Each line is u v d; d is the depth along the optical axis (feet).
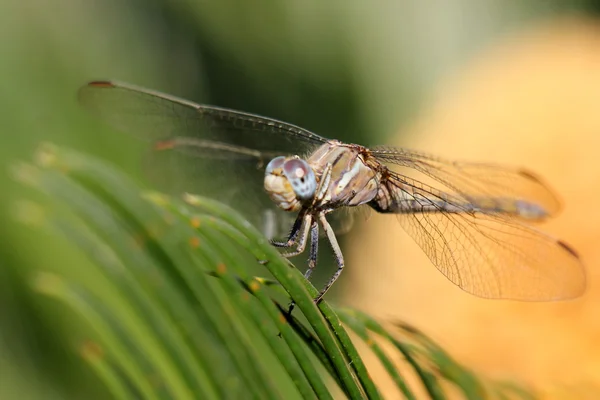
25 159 1.60
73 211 1.50
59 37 1.67
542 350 1.75
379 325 1.53
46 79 1.64
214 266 1.50
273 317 1.50
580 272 1.63
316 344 1.52
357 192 1.64
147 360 1.51
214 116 1.65
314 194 1.61
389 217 1.67
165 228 1.50
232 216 1.51
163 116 1.64
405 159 1.66
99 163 1.50
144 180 1.65
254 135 1.65
